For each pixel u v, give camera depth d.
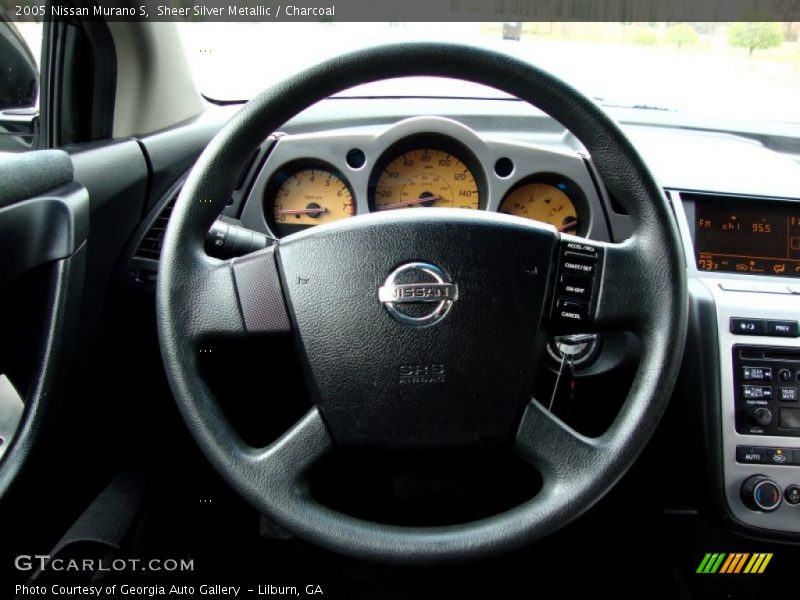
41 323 0.92
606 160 0.79
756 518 1.10
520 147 1.20
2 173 0.79
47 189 0.89
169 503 1.31
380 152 1.20
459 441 0.81
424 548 0.75
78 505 1.17
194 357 0.78
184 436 1.29
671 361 0.78
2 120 1.12
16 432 0.92
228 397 1.10
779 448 1.10
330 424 0.81
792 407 1.10
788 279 1.21
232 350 0.98
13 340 0.89
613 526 1.42
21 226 0.83
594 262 0.79
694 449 1.15
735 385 1.10
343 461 0.85
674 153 1.37
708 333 1.12
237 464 0.77
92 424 1.16
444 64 0.77
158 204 1.20
